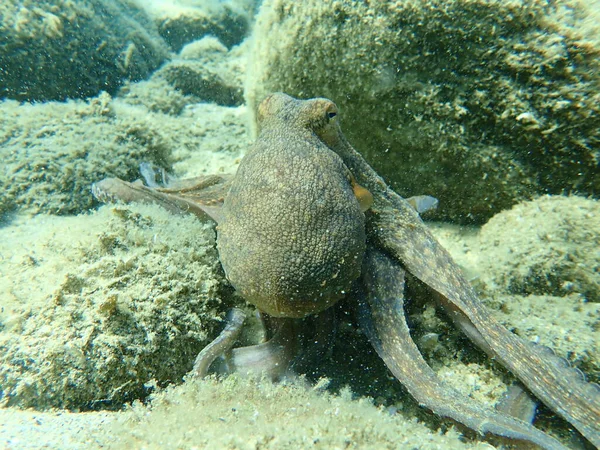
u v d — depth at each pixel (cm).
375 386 30
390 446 21
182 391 26
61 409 27
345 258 26
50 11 74
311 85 49
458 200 48
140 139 57
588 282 35
